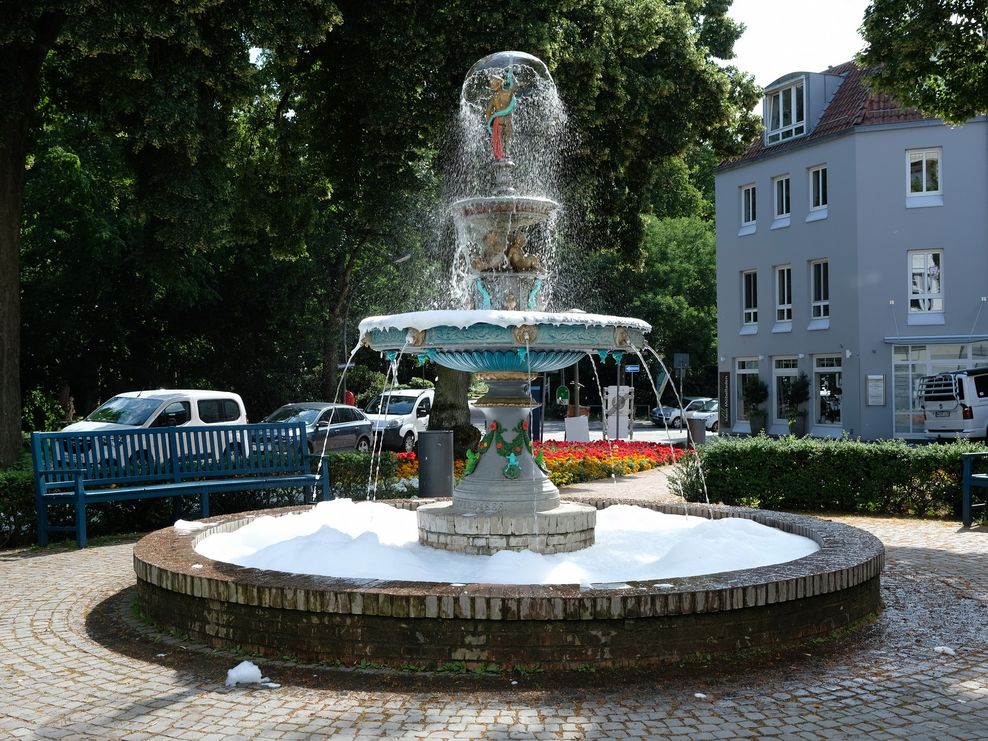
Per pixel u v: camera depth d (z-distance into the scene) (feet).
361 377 144.56
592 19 59.93
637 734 14.46
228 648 19.51
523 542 24.02
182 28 44.16
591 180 65.16
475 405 25.95
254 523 27.99
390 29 53.67
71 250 102.94
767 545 24.56
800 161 109.81
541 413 75.31
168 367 127.85
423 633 17.78
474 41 53.31
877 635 20.12
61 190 101.65
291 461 42.04
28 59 47.24
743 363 120.98
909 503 41.16
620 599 17.54
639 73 65.10
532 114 31.89
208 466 39.88
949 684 16.84
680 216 185.88
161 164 50.01
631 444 75.56
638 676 17.22
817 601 19.57
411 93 56.59
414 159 63.10
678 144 68.59
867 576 21.01
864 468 41.78
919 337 99.66
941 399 87.30
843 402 104.53
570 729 14.66
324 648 18.34
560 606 17.43
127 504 39.42
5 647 20.38
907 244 100.63
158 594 21.44
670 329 168.55
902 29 46.01
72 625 22.31
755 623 18.61
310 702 16.10
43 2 42.06
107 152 100.58
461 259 28.84
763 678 17.13
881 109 102.22
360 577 19.88
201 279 111.96
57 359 114.01
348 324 137.80
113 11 42.34
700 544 23.35
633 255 75.87
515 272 26.45
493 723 14.94
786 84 112.06
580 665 17.53
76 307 109.91
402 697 16.24
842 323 104.53
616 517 29.84
